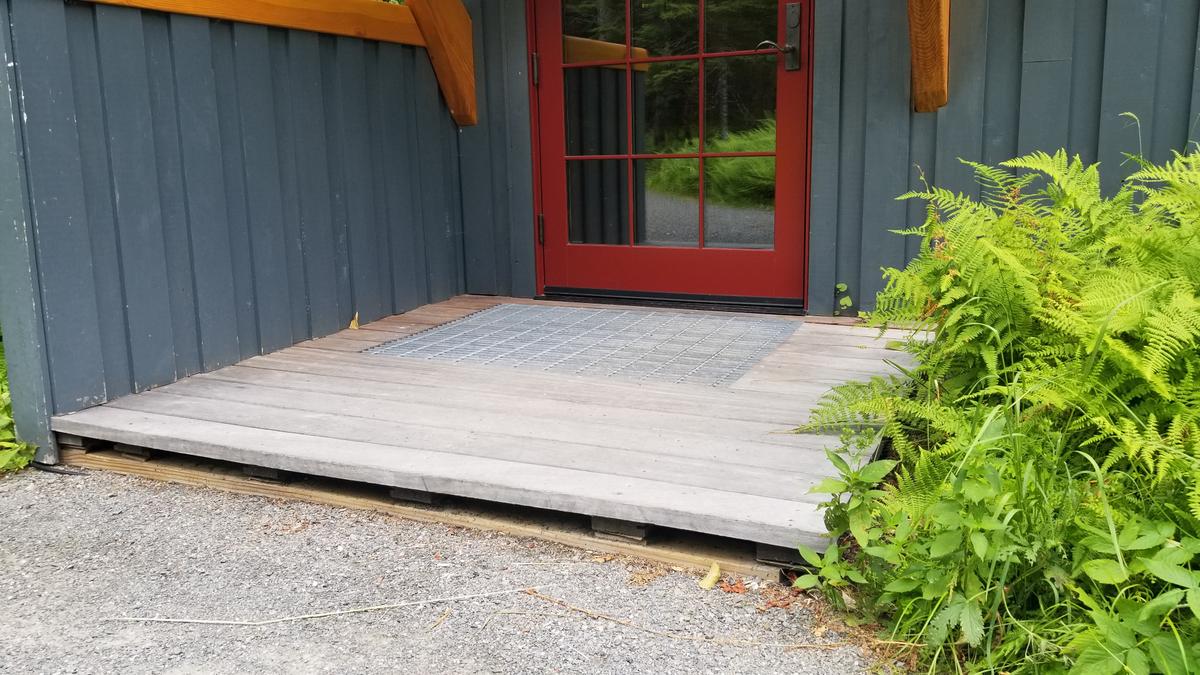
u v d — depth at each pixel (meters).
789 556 2.07
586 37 4.45
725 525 2.08
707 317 4.23
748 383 3.13
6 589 2.11
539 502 2.27
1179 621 1.61
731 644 1.82
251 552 2.29
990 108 3.75
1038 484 1.75
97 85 3.01
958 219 2.52
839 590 1.96
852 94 3.95
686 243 4.45
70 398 2.98
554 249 4.73
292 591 2.08
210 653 1.82
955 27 3.71
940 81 3.65
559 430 2.70
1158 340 2.02
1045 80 3.62
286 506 2.58
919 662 1.71
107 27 3.01
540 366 3.41
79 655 1.82
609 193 4.56
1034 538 1.69
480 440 2.63
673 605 1.98
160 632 1.90
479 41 4.66
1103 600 1.64
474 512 2.44
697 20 4.21
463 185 4.84
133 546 2.34
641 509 2.16
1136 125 3.50
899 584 1.75
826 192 4.05
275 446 2.61
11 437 3.00
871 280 4.04
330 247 4.03
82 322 3.00
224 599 2.04
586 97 4.51
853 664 1.74
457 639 1.86
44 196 2.85
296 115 3.82
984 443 1.75
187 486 2.76
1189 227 2.37
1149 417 1.99
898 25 3.80
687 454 2.48
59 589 2.11
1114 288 2.16
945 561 1.74
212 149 3.44
